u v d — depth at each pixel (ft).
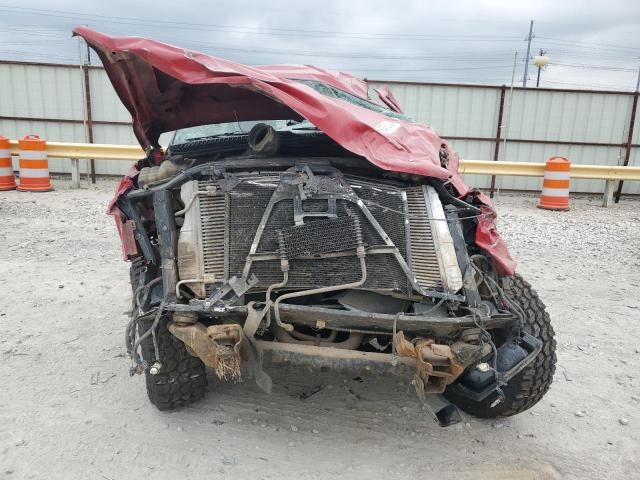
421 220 10.42
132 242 11.64
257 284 9.55
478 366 9.71
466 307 9.79
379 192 10.41
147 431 10.93
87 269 21.33
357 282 9.60
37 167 38.63
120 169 47.32
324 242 9.71
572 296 20.24
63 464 9.83
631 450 10.87
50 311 16.92
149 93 12.12
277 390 12.69
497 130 47.19
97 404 11.85
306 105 10.66
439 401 12.51
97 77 45.68
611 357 15.01
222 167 10.39
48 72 45.62
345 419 11.64
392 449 10.69
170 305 9.34
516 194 48.19
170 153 13.29
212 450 10.41
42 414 11.35
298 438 10.89
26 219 29.81
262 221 9.85
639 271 23.95
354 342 10.08
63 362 13.67
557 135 47.70
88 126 45.96
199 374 11.20
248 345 9.28
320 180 10.16
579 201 46.65
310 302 10.00
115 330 15.70
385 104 21.30
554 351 11.14
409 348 8.98
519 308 10.77
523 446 10.94
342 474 9.87
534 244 28.66
